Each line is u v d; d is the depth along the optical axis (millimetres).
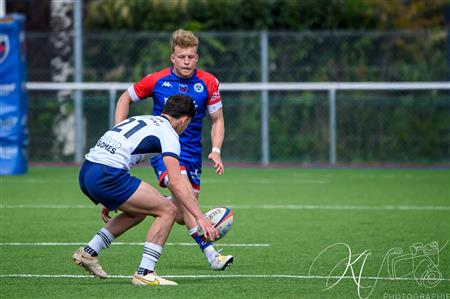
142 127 24016
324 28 77125
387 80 71812
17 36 59750
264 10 76250
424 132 71312
